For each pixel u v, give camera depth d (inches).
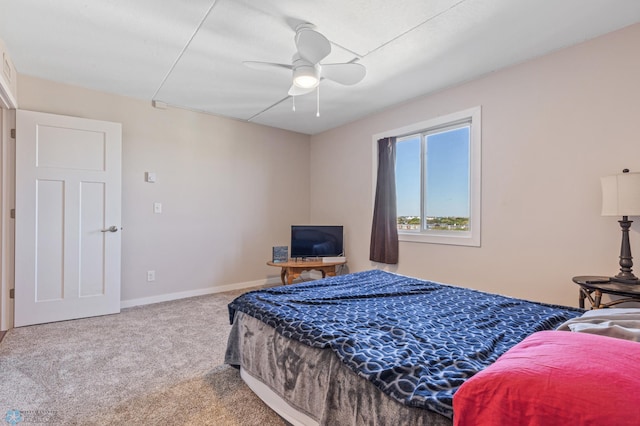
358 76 93.4
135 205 134.6
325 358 49.0
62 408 62.3
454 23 81.0
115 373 76.4
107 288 121.0
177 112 145.6
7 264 105.7
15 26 82.6
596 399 25.7
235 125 164.6
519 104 102.0
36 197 108.4
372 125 155.0
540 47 92.4
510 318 58.2
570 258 91.5
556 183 94.1
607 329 40.3
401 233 142.5
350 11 76.6
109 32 85.6
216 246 158.4
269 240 178.2
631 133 81.0
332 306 66.2
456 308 64.9
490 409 29.6
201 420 59.4
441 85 119.6
